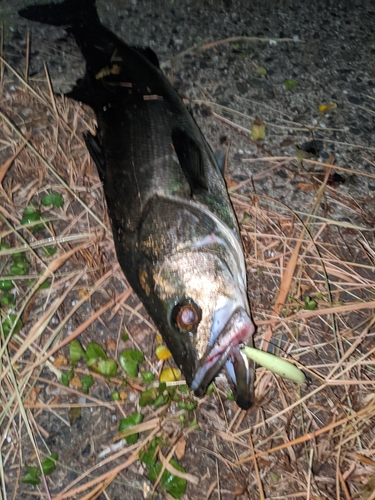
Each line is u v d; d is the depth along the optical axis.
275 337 0.50
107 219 0.55
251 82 0.65
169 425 0.46
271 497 0.44
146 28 0.68
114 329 0.51
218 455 0.45
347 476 0.44
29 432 0.45
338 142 0.61
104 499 0.44
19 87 0.63
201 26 0.69
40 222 0.55
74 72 0.65
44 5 0.63
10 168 0.58
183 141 0.48
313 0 0.72
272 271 0.53
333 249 0.54
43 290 0.52
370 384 0.47
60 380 0.48
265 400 0.47
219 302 0.41
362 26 0.71
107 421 0.47
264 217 0.55
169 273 0.42
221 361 0.40
